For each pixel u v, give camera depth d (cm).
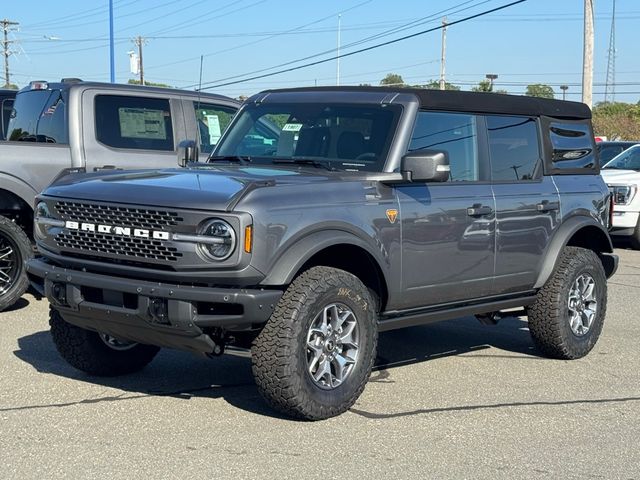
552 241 778
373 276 642
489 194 719
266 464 519
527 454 555
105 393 651
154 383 682
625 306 1082
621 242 1747
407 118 667
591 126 855
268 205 559
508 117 760
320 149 685
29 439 550
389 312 659
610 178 1652
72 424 580
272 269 559
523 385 716
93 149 945
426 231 662
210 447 544
